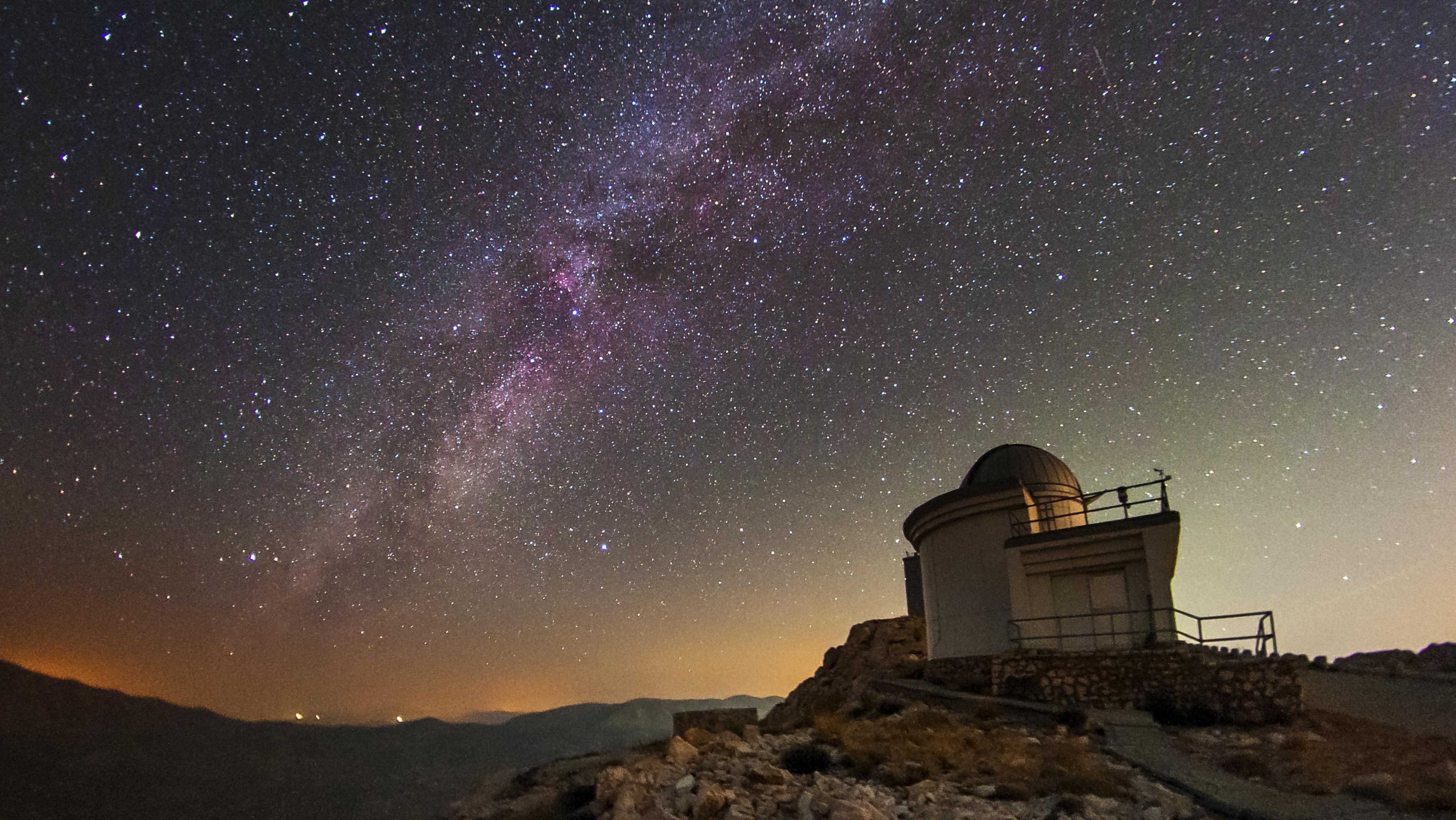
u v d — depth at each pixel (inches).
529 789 587.8
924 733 561.6
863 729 603.2
